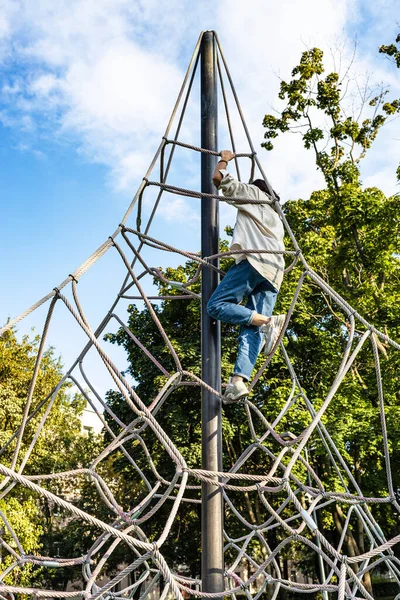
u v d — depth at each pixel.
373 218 14.89
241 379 3.68
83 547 22.75
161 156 4.87
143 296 4.25
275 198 4.12
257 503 17.59
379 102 16.67
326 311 17.50
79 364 4.99
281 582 4.65
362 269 16.58
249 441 16.44
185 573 22.81
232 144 5.38
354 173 16.09
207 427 3.85
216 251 4.25
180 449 15.43
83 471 4.22
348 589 4.22
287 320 3.85
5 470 2.46
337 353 16.12
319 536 3.19
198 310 17.09
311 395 15.84
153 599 22.09
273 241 3.99
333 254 16.08
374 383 15.44
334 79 16.53
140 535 4.02
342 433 13.51
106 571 22.48
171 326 18.34
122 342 19.05
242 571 22.34
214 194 4.32
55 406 18.77
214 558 3.63
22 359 18.42
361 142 16.94
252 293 4.00
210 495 3.75
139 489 22.64
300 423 14.12
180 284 5.15
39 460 18.31
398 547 19.09
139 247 5.12
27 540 14.22
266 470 17.59
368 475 15.59
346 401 14.71
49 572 21.16
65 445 22.89
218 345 4.04
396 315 14.40
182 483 3.06
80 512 2.58
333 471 14.73
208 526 3.69
